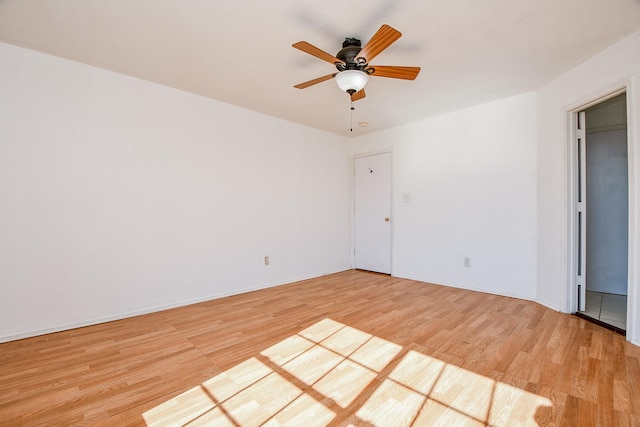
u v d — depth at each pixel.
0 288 2.38
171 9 1.97
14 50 2.45
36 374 1.93
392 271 4.82
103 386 1.80
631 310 2.30
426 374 1.91
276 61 2.68
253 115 4.01
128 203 3.00
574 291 2.99
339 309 3.19
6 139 2.41
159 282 3.18
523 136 3.45
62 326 2.63
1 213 2.39
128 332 2.60
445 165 4.14
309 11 1.98
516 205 3.54
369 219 5.15
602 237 3.83
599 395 1.66
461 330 2.60
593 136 3.88
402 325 2.73
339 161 5.23
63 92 2.65
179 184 3.34
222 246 3.69
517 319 2.85
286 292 3.89
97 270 2.82
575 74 2.79
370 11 1.98
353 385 1.81
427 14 2.01
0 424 1.47
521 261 3.52
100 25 2.16
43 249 2.56
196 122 3.46
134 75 2.98
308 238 4.71
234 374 1.93
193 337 2.50
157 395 1.71
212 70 2.86
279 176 4.32
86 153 2.77
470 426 1.45
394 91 3.33
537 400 1.63
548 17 2.05
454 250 4.08
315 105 3.79
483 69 2.82
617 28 2.19
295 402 1.65
